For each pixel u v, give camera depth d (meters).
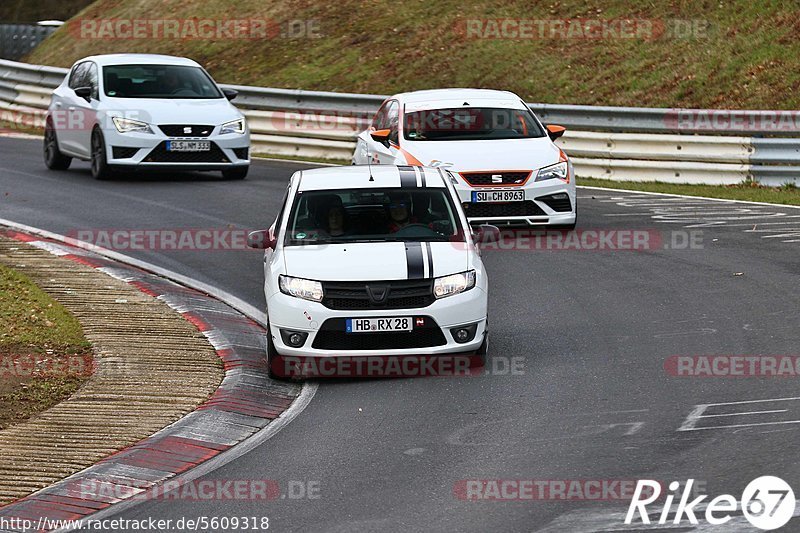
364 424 28.66
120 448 27.19
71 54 119.00
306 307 32.34
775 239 50.78
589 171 72.06
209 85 70.06
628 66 87.50
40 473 25.59
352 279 32.53
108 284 43.69
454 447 26.48
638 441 26.22
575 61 90.44
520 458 25.47
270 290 33.16
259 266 48.12
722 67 83.94
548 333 37.03
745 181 67.56
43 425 28.69
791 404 28.52
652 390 30.39
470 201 51.00
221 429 28.72
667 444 25.91
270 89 83.25
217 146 66.25
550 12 98.25
